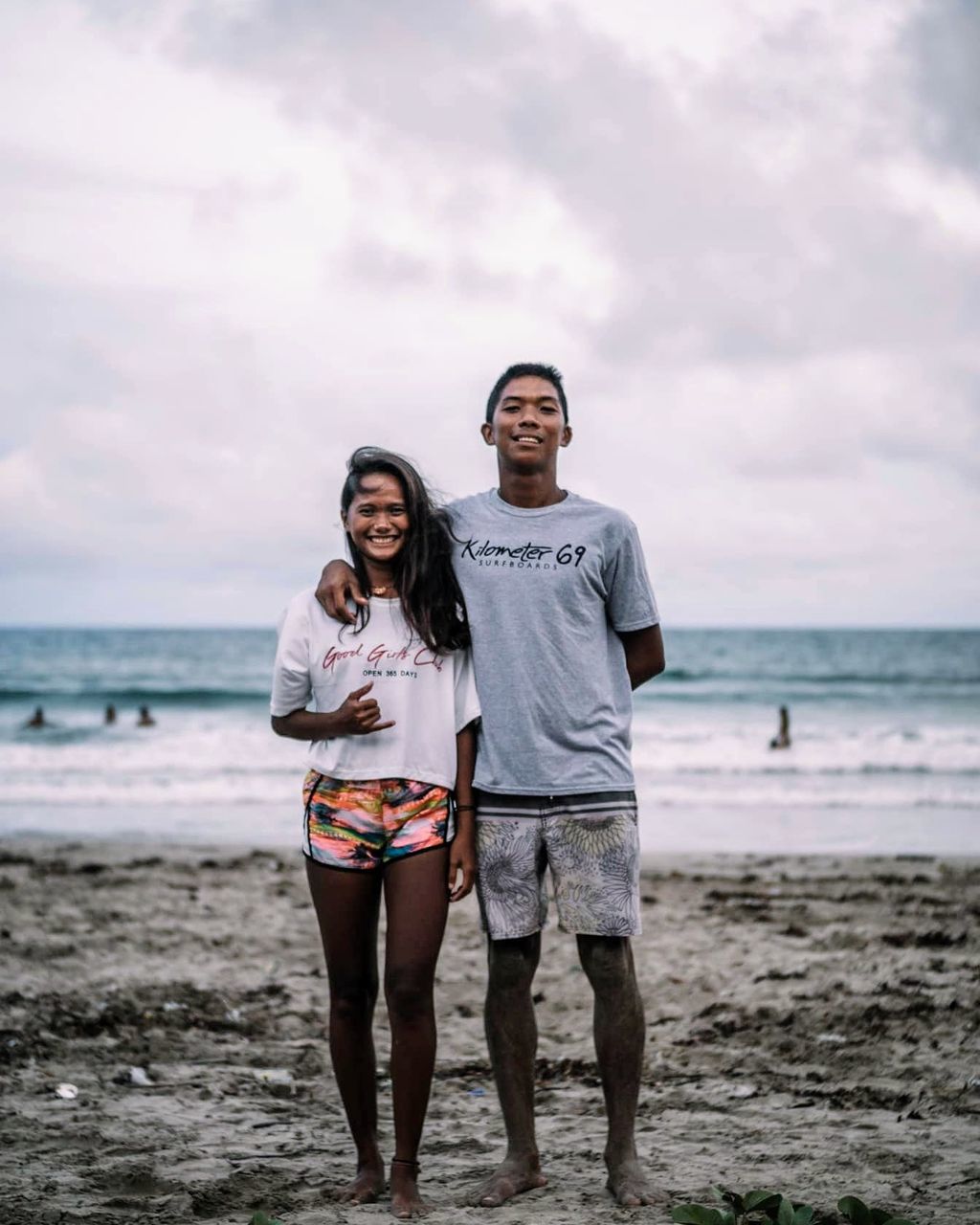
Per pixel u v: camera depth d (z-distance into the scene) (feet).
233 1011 18.40
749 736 75.15
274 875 31.14
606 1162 10.93
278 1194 10.78
